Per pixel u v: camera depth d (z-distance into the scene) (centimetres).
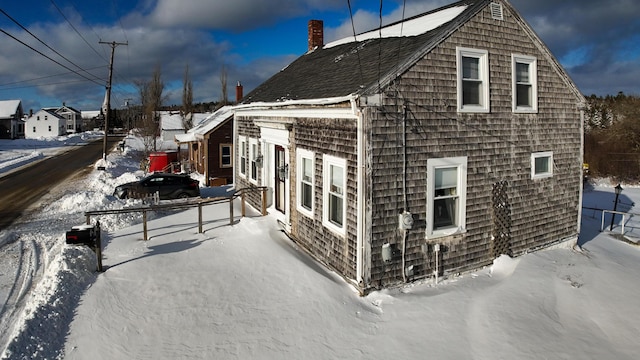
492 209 1103
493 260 1114
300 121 1188
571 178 1287
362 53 1231
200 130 2919
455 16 1057
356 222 933
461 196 1046
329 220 1058
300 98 1132
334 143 1012
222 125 2695
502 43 1099
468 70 1059
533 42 1159
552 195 1240
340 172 1013
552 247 1256
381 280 937
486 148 1084
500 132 1108
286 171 1288
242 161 1862
